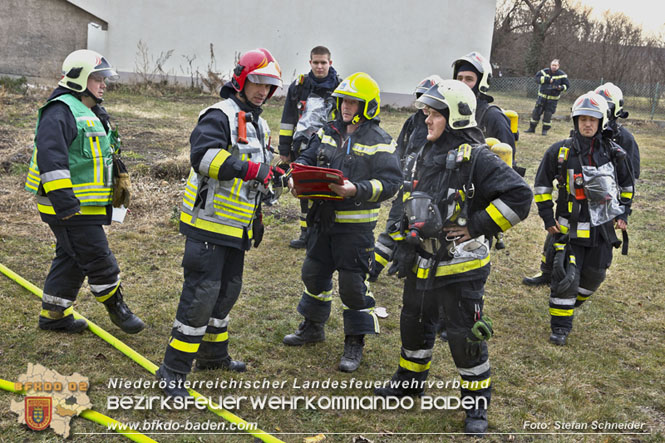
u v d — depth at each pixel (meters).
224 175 3.37
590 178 4.82
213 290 3.63
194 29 19.64
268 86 3.58
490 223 3.27
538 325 5.34
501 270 6.66
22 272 5.31
